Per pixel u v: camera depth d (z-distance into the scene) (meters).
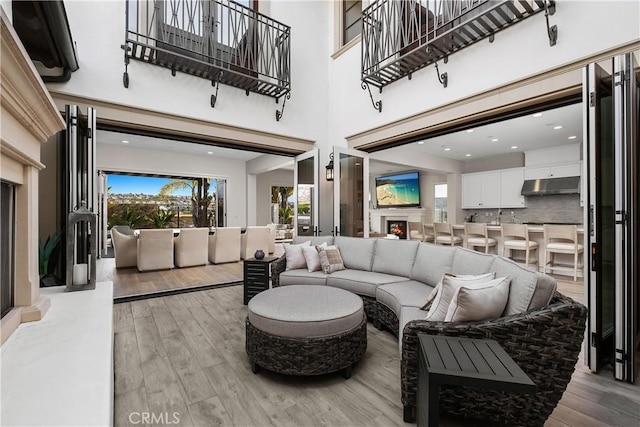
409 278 3.13
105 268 5.65
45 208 3.21
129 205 10.23
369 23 4.14
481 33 3.05
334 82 5.11
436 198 9.08
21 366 1.35
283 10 4.77
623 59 2.04
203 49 3.93
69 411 1.06
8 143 1.40
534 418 1.49
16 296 1.83
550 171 6.49
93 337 1.64
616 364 2.00
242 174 9.48
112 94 3.35
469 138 5.88
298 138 4.83
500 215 7.50
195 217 11.42
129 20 3.56
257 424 1.57
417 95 3.79
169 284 4.41
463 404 1.54
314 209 4.67
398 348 2.47
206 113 3.99
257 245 6.81
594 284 2.09
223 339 2.59
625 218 2.00
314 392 1.85
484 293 1.63
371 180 10.73
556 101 2.71
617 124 2.05
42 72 3.05
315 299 2.31
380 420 1.60
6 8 1.87
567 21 2.54
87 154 3.00
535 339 1.47
